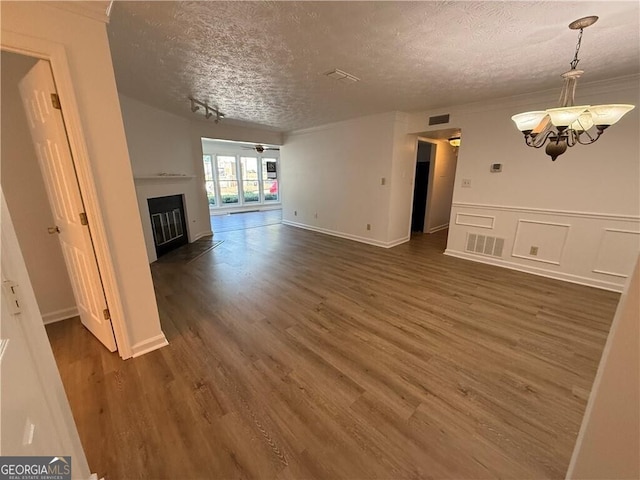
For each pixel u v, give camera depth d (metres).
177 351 2.08
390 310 2.70
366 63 2.43
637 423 0.64
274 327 2.41
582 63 2.38
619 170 2.93
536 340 2.21
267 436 1.42
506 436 1.42
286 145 6.65
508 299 2.93
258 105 3.99
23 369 0.74
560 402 1.63
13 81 2.11
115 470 1.26
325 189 5.94
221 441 1.39
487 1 1.54
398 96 3.48
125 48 2.15
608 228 3.06
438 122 4.26
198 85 3.08
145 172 4.04
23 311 0.80
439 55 2.25
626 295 0.61
